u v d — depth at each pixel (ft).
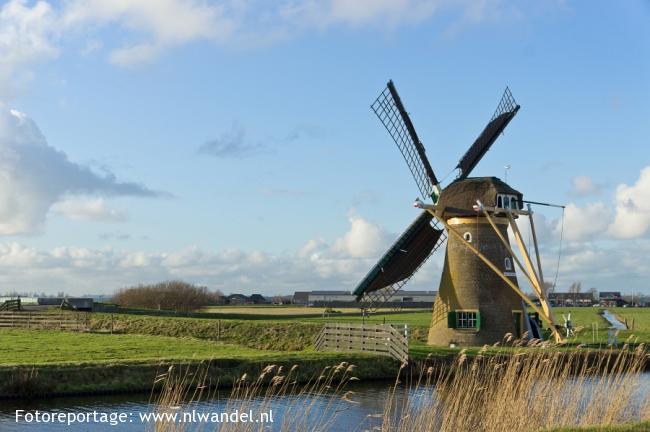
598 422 48.78
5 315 165.48
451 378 92.17
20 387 75.41
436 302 125.90
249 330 144.25
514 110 142.41
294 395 77.77
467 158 134.41
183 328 151.23
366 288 124.16
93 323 163.02
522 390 50.49
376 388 85.56
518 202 122.42
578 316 255.29
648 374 85.35
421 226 124.26
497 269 115.96
